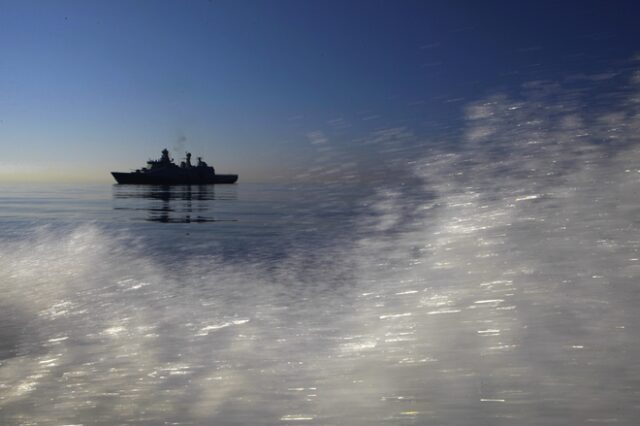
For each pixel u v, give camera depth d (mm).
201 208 13398
